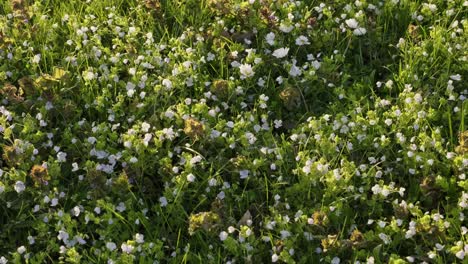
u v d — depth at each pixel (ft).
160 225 1.91
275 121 2.14
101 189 1.94
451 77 2.23
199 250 1.86
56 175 1.98
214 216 1.82
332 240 1.75
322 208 1.84
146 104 2.19
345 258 1.79
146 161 2.02
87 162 1.98
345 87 2.29
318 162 1.91
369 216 1.89
